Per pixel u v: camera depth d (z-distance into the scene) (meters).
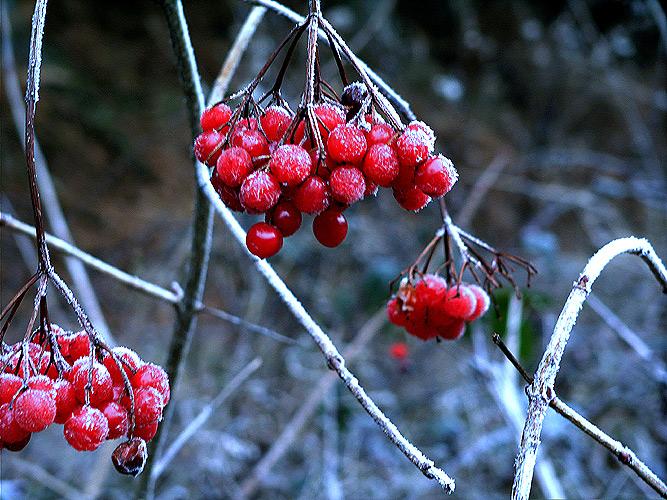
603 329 4.26
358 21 6.41
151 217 4.62
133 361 1.03
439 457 3.51
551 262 4.57
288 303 1.35
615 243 1.22
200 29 5.65
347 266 4.80
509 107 7.23
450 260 1.52
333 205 1.09
